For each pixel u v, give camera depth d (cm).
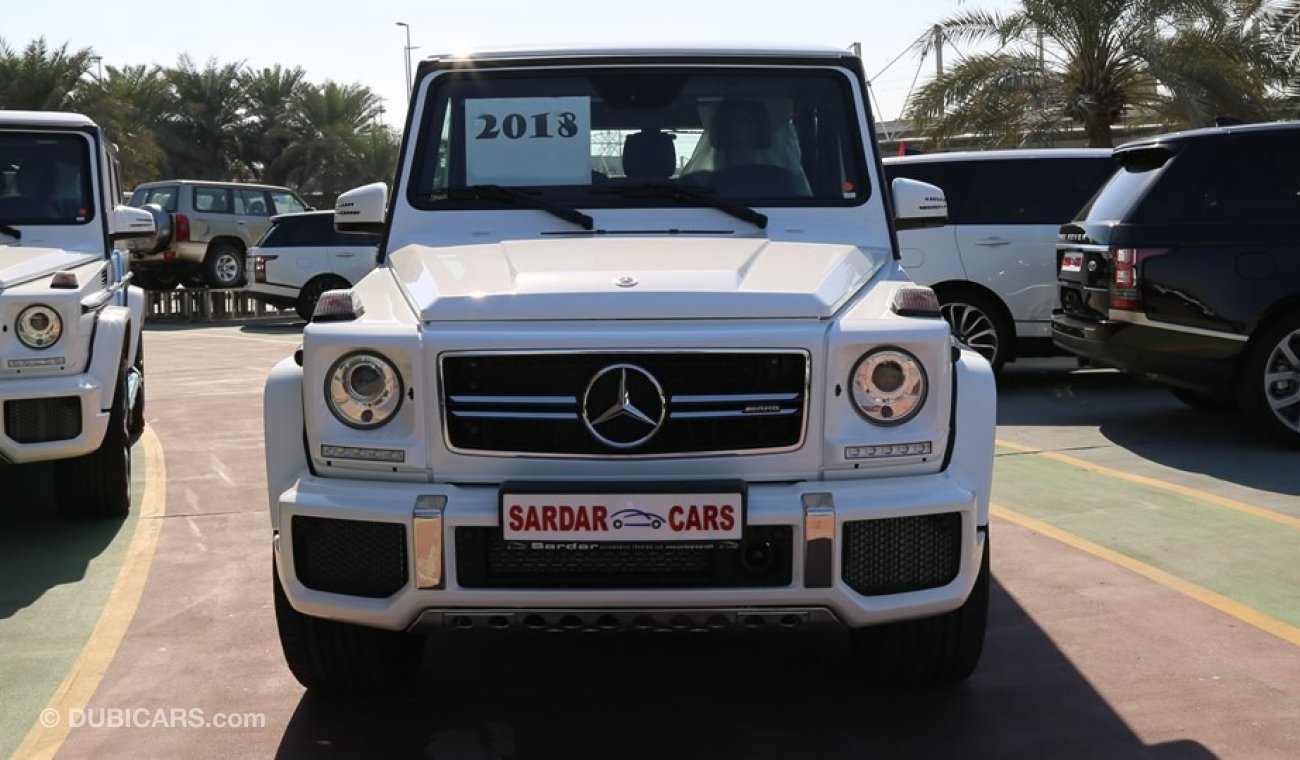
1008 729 368
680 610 330
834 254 394
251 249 1986
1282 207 741
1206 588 490
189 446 843
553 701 398
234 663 431
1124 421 863
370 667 384
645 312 336
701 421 334
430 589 328
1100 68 1827
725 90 454
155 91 3959
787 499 328
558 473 334
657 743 365
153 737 371
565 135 448
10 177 698
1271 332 736
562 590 327
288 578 343
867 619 332
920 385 338
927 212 449
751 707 390
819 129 452
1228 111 1747
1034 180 1002
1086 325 792
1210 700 384
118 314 629
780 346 331
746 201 439
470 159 447
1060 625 452
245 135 4125
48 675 421
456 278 364
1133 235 748
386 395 338
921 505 331
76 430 580
